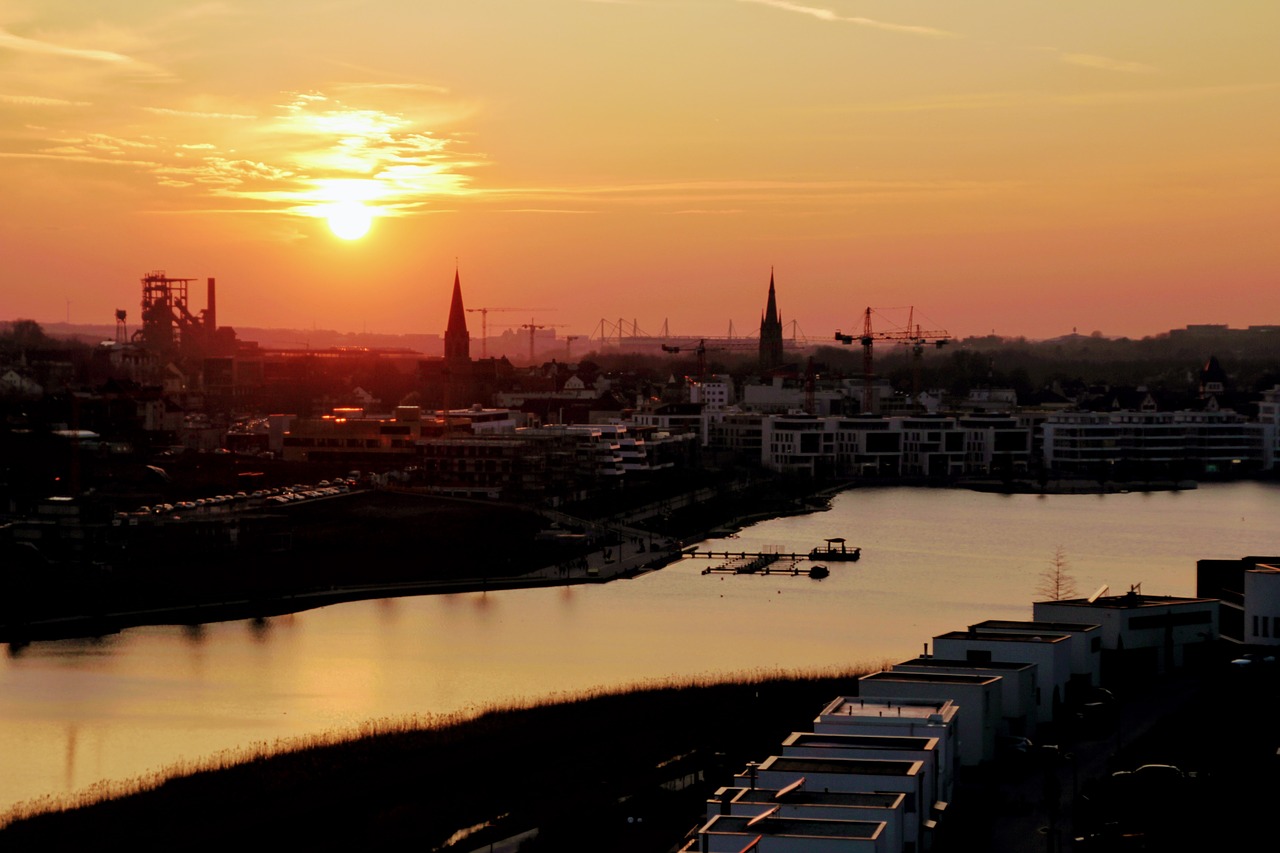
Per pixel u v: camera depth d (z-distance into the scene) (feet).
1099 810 565.94
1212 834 536.83
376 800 643.86
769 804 475.72
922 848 505.25
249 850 587.68
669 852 559.38
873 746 538.47
